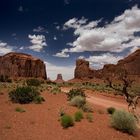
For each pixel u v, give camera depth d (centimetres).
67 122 1081
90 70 14475
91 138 930
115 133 1036
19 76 13025
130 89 1817
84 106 1659
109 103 2458
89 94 3750
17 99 1834
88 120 1252
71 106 1798
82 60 15075
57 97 2578
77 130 1029
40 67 14438
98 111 1641
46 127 1052
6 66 13325
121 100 2833
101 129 1080
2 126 1012
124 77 1277
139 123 1259
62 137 915
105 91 4500
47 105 1786
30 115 1305
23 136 894
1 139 838
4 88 3316
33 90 2019
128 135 1038
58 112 1449
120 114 1130
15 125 1048
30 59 14088
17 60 13538
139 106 2141
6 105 1666
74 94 2469
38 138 883
